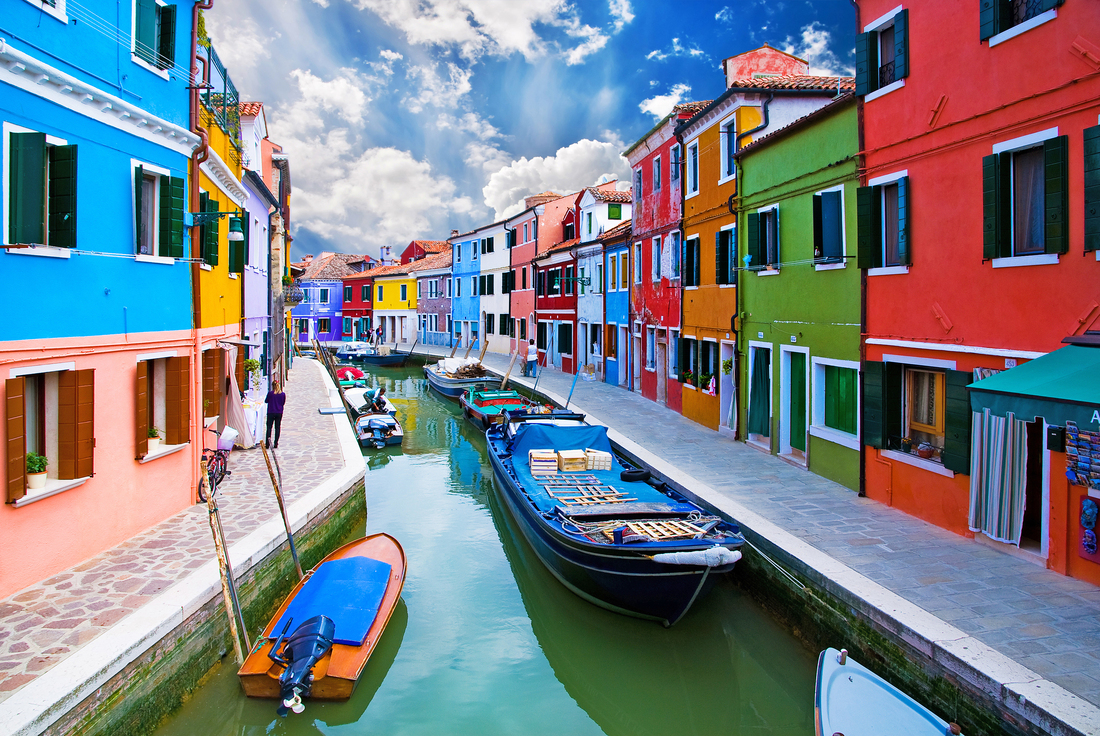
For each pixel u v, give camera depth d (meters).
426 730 6.27
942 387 8.78
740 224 13.89
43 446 7.03
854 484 10.12
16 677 4.93
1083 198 6.49
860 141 9.84
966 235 7.95
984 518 7.60
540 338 31.78
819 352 11.08
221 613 6.78
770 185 12.66
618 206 26.30
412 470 16.19
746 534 8.45
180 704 6.08
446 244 55.31
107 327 7.62
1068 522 6.77
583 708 6.72
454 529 11.91
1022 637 5.52
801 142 11.54
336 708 6.33
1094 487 6.47
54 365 6.84
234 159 13.38
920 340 8.71
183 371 9.12
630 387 22.47
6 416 6.29
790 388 12.34
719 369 15.06
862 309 9.83
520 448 12.45
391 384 33.12
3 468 6.32
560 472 11.33
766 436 13.48
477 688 7.02
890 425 9.41
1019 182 7.41
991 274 7.61
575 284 27.59
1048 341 6.89
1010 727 4.76
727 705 6.90
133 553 7.55
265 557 7.88
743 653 7.86
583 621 8.50
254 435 13.68
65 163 6.71
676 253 18.06
